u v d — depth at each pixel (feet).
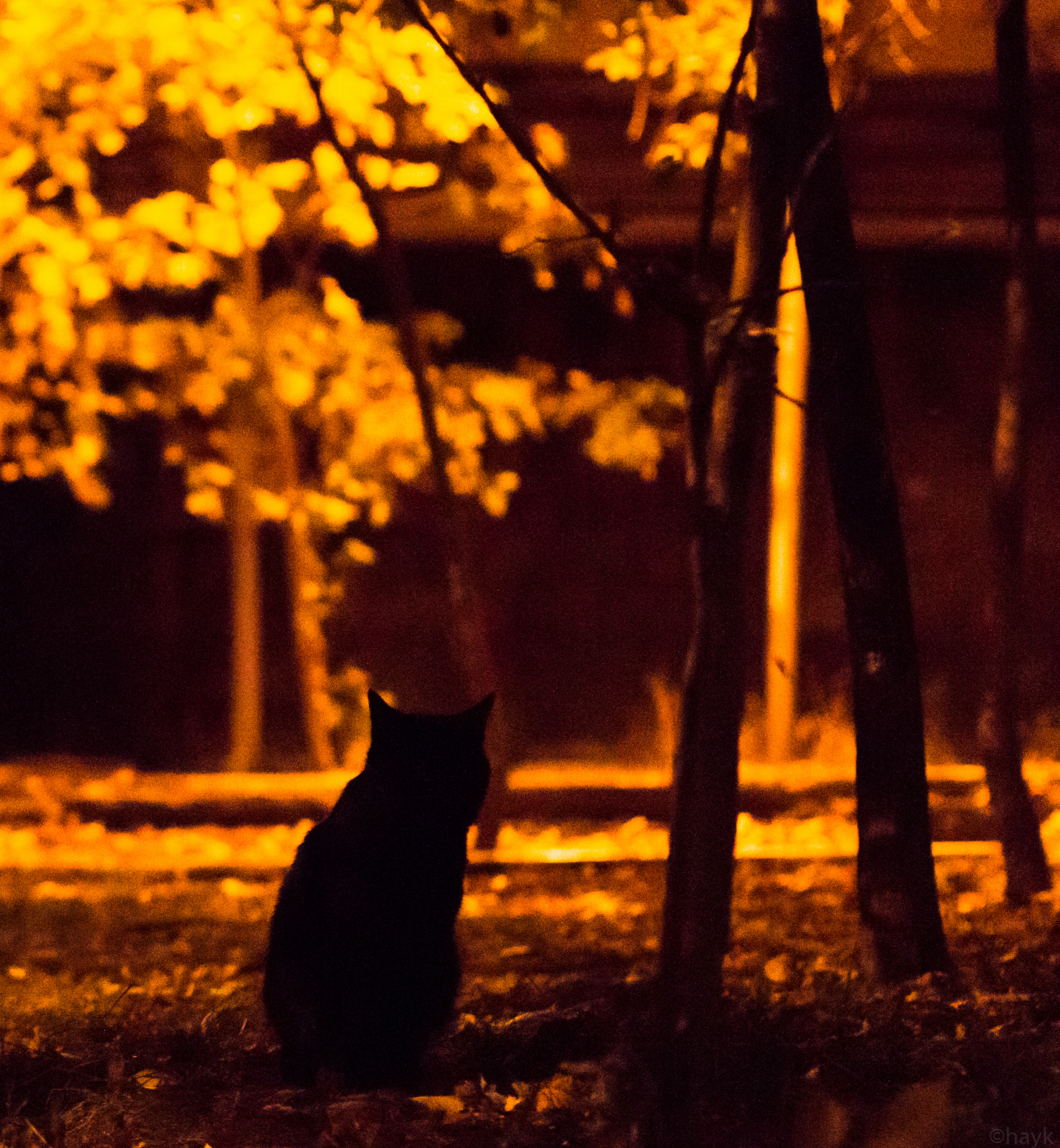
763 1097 19.51
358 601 70.69
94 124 48.21
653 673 71.46
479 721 21.09
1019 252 34.42
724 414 20.12
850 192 65.21
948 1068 20.20
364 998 20.35
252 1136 19.44
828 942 33.35
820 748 61.16
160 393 65.51
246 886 44.06
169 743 69.92
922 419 71.82
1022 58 33.76
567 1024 24.02
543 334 72.38
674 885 16.11
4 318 64.80
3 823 53.31
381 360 58.23
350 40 36.11
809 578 69.87
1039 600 70.95
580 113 63.21
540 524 71.92
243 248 54.39
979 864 43.39
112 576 71.61
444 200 56.70
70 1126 20.01
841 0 30.55
